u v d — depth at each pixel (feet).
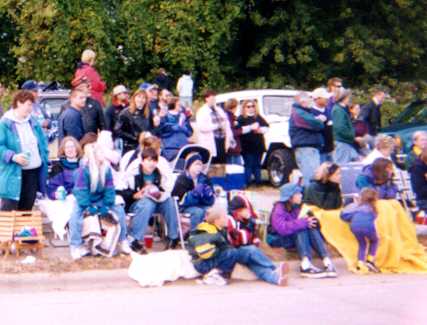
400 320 29.12
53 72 94.27
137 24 94.07
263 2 96.73
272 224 37.45
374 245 37.81
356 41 96.58
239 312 29.89
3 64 99.60
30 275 33.76
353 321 28.86
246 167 54.95
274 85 98.07
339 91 47.91
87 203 36.27
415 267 38.52
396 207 39.06
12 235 35.68
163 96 47.85
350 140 47.96
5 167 36.42
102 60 91.97
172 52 94.17
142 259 34.88
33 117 37.96
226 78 100.12
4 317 28.63
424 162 43.68
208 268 34.88
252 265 35.40
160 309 30.14
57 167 40.16
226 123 49.52
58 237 39.78
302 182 44.57
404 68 102.12
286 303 31.55
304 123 44.45
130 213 38.27
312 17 96.94
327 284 35.53
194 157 38.58
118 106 46.44
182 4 94.79
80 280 34.09
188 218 38.09
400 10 98.94
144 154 37.88
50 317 28.68
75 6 91.91
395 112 91.91
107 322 28.09
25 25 94.07
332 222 38.65
